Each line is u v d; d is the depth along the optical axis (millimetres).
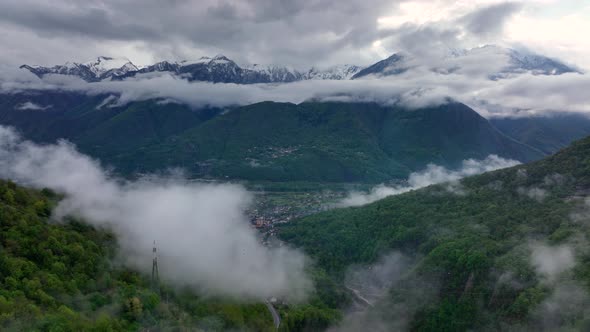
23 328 119812
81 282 156875
